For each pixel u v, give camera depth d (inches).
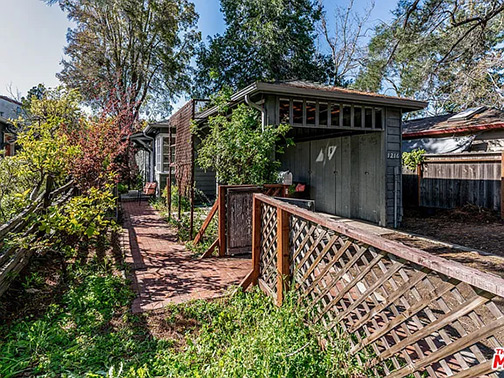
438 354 54.4
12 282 120.3
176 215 304.5
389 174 265.4
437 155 324.2
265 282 123.0
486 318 101.4
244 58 648.4
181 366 79.9
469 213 285.6
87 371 78.2
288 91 206.7
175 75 691.4
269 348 75.5
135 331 98.7
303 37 631.8
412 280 58.0
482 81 399.9
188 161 241.0
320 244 90.4
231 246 174.6
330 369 71.9
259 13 623.8
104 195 157.2
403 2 396.5
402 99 248.1
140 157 669.9
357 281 73.4
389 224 266.2
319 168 354.9
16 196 134.8
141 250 190.9
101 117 235.9
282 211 105.4
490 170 284.5
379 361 68.3
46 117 220.2
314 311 88.8
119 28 609.3
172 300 120.3
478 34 375.9
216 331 98.0
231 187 173.9
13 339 91.4
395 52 442.6
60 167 163.6
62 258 141.4
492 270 160.2
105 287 126.2
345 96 226.8
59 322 99.8
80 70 602.9
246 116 207.9
